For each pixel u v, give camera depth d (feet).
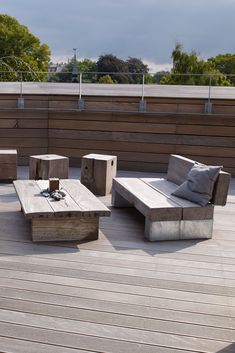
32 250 10.91
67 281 9.16
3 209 14.58
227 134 21.15
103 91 24.27
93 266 10.02
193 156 21.70
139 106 21.62
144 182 14.92
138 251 11.09
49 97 22.40
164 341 7.09
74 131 22.59
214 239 12.24
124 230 12.80
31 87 26.23
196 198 12.20
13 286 8.83
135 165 22.33
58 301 8.27
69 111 22.40
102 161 17.07
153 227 11.79
